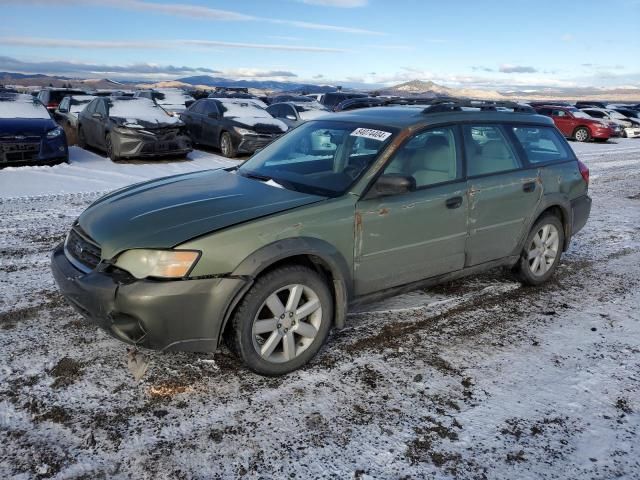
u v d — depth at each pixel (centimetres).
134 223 310
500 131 445
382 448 262
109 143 1175
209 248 289
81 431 265
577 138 2353
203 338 295
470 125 422
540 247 480
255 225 304
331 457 254
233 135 1323
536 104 2791
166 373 319
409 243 371
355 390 311
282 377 321
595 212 830
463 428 279
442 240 391
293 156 414
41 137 1024
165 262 284
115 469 241
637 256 602
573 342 384
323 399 300
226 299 291
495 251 438
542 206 461
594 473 250
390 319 409
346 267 340
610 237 681
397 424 281
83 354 336
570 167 498
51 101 2058
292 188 363
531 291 482
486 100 497
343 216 334
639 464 257
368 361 345
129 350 343
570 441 272
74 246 328
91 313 294
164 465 245
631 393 319
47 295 425
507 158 443
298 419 282
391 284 374
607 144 2222
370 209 345
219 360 336
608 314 437
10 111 1086
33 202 743
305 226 318
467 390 316
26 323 376
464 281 498
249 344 305
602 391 320
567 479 245
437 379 326
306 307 324
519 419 289
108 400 291
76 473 237
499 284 495
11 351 336
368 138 384
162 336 287
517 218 445
